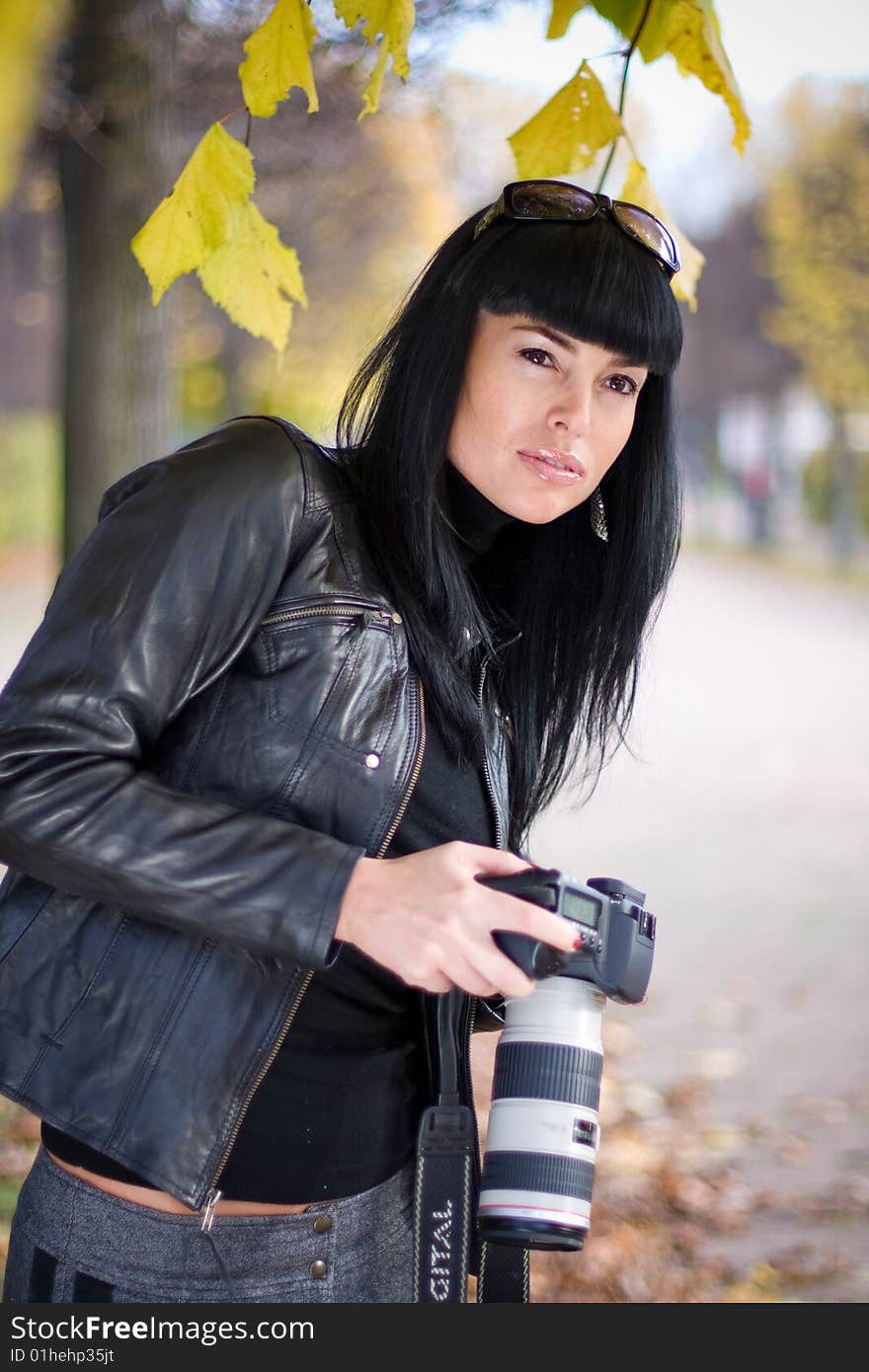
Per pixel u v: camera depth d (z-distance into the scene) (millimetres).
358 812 1580
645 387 1777
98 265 4680
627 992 1605
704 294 36531
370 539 1646
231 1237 1587
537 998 1575
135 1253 1569
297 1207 1625
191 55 4457
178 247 1745
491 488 1659
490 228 1639
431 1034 1708
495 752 1790
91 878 1436
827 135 21234
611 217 1623
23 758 1442
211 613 1518
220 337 23641
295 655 1569
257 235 1768
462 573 1667
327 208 8422
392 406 1663
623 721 1939
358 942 1447
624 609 1860
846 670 15797
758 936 7090
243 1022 1540
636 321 1600
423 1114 1693
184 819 1451
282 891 1433
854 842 8836
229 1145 1530
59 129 4293
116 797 1438
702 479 41125
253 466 1566
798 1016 6043
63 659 1463
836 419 26672
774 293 35125
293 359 18016
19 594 20656
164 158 4492
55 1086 1541
